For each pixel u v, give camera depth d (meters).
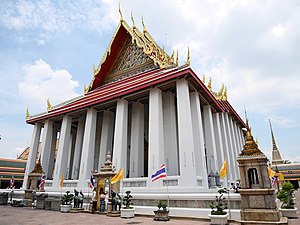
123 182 15.52
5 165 35.88
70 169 27.30
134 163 18.58
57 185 19.86
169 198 11.92
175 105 20.08
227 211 9.73
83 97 23.42
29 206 18.23
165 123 18.56
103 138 21.47
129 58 23.44
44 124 25.12
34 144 24.53
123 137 17.72
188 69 15.27
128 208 11.66
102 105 20.73
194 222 9.69
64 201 14.85
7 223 9.79
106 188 15.11
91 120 20.48
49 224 9.45
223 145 22.48
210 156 18.73
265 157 9.28
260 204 8.81
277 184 20.83
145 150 21.70
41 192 18.53
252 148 9.73
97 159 23.41
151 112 16.44
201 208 10.81
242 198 9.21
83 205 15.03
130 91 17.83
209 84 20.88
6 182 34.72
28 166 23.48
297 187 52.22
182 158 14.11
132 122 20.11
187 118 14.79
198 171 15.34
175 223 9.40
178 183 13.62
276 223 8.19
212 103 20.83
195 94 17.72
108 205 12.53
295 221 9.72
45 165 22.72
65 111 22.14
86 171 18.62
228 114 27.28
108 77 24.45
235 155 26.11
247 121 10.51
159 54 20.17
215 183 16.88
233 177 23.08
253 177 9.63
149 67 21.28
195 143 16.20
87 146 19.52
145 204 12.66
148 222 9.76
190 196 11.28
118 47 24.36
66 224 9.41
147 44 21.02
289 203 11.80
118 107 18.86
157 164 14.56
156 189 13.80
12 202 19.34
